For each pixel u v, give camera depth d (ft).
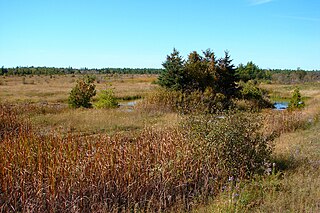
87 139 24.62
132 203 18.45
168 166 20.80
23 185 16.87
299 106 80.43
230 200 17.97
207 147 23.25
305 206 17.84
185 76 80.89
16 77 257.55
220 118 25.50
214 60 86.28
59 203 17.01
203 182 21.58
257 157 24.64
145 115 55.93
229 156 23.20
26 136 24.85
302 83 244.01
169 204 18.85
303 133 42.19
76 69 401.49
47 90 134.10
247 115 26.50
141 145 23.75
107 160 19.70
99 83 200.34
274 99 136.56
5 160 18.28
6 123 36.04
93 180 18.44
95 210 17.26
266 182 21.65
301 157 28.55
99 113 53.42
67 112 55.98
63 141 22.26
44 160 19.49
